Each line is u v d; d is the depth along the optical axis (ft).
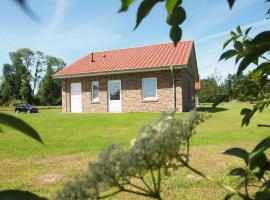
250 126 48.37
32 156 30.45
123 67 73.67
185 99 74.49
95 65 80.33
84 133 44.75
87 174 3.42
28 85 239.30
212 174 21.45
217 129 46.03
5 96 242.58
